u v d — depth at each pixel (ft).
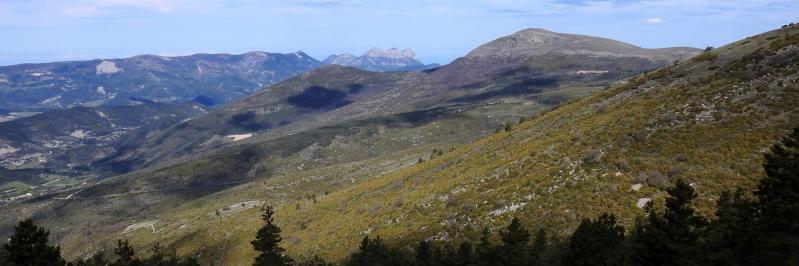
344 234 225.15
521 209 157.28
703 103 172.24
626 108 210.79
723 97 170.71
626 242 117.70
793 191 94.84
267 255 193.16
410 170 317.01
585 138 187.21
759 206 101.14
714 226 102.47
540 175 170.60
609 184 147.02
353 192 334.65
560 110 282.15
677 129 160.25
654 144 157.48
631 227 126.72
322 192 643.86
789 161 96.32
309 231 274.57
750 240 96.27
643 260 101.40
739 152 136.05
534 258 129.90
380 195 275.39
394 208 221.05
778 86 161.58
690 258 97.04
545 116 284.41
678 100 185.98
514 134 271.69
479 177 201.26
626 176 147.84
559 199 152.25
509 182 179.42
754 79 175.22
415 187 251.60
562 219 143.74
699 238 103.04
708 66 224.74
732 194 120.98
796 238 94.84
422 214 193.36
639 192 138.72
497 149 251.80
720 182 128.36
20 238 137.28
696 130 155.43
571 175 161.38
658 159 149.28
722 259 96.37
